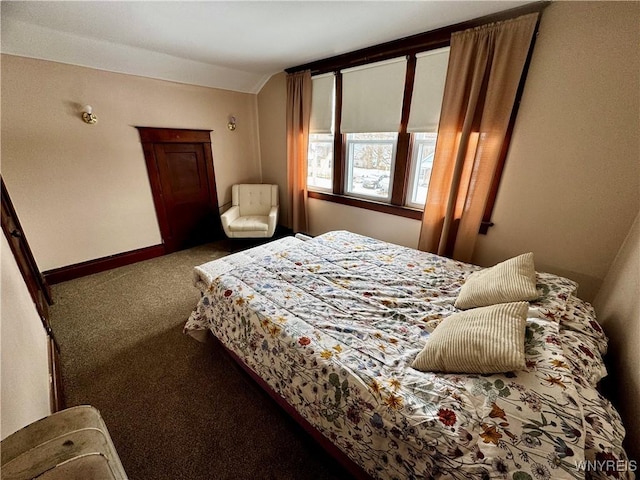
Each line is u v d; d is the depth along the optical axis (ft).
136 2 5.84
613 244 5.75
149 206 10.82
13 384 2.93
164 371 5.58
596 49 5.27
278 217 14.48
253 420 4.59
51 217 8.67
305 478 3.80
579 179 5.93
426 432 2.65
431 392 2.96
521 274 4.38
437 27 7.02
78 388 5.15
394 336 3.99
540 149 6.29
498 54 6.21
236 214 12.58
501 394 2.68
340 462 3.84
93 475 1.33
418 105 7.99
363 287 5.31
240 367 5.48
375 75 8.71
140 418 4.62
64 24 6.86
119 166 9.78
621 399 3.54
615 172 5.50
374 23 6.84
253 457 4.05
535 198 6.59
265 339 4.25
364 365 3.44
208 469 3.91
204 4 5.94
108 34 7.50
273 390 4.53
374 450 3.06
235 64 10.35
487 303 4.25
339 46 8.48
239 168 13.58
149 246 11.14
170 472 3.88
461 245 7.72
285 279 5.59
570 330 3.71
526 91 6.22
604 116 5.42
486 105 6.53
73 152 8.76
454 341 3.25
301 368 3.75
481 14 6.27
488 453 2.38
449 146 7.43
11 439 1.37
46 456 1.31
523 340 3.03
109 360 5.84
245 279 5.54
